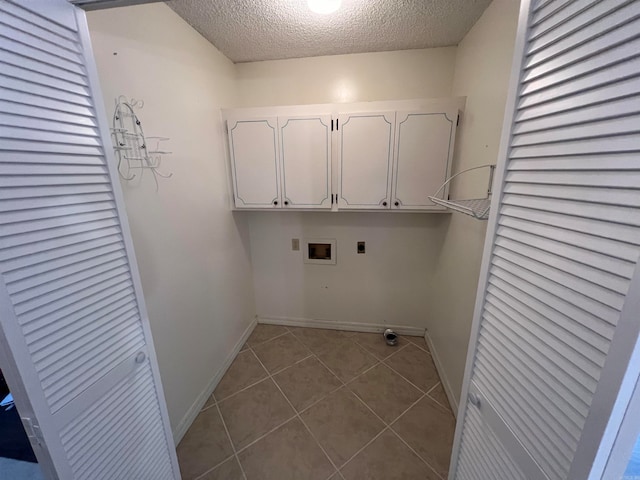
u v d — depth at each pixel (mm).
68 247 665
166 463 1042
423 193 1807
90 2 655
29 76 575
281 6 1351
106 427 781
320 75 2002
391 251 2348
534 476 569
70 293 670
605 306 429
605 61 422
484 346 754
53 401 634
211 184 1785
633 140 391
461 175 1670
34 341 594
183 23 1460
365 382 1928
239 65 2078
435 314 2195
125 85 1104
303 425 1589
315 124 1797
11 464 1368
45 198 613
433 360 2148
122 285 826
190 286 1588
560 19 495
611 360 413
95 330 741
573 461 481
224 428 1575
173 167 1410
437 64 1870
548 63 526
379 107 1728
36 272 595
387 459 1392
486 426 753
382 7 1369
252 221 2449
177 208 1452
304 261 2488
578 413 473
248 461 1389
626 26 393
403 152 1764
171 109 1385
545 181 539
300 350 2295
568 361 495
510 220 645
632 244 394
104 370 770
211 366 1843
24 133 568
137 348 892
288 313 2662
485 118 1347
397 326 2521
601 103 431
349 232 2357
